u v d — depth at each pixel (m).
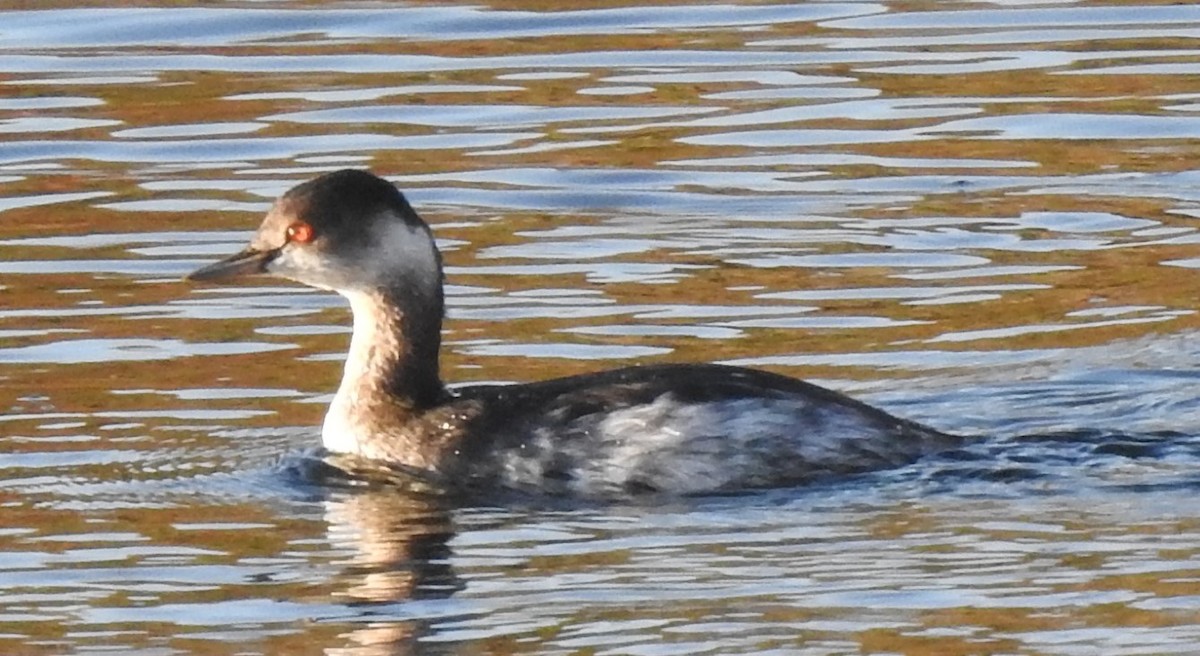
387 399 14.97
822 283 18.16
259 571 12.82
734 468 14.23
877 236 19.22
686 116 22.31
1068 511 13.41
